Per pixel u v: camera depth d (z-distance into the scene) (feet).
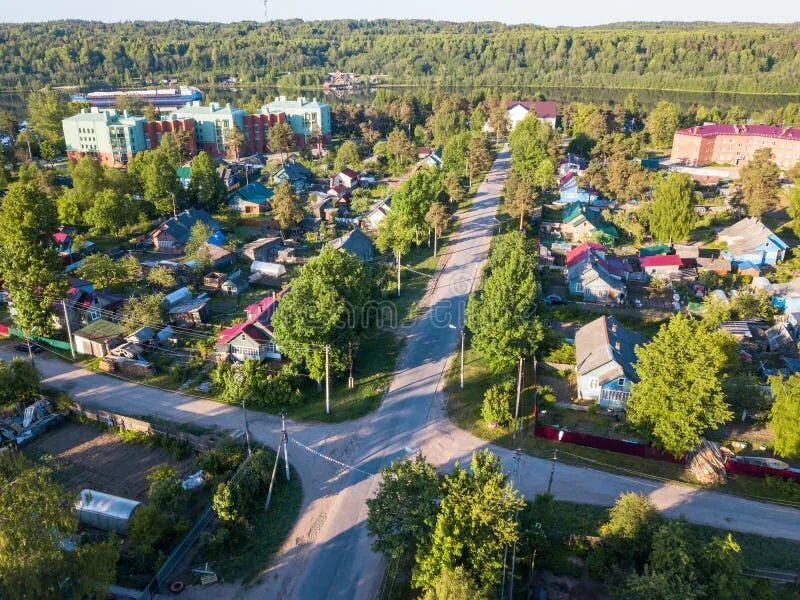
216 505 122.31
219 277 248.93
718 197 372.17
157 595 109.50
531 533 111.75
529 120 475.72
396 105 627.46
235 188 412.98
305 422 161.79
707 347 138.72
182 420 162.50
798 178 355.36
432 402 170.60
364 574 114.62
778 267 265.34
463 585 90.12
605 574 110.32
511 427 158.40
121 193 335.88
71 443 156.25
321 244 299.58
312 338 168.96
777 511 130.72
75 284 229.04
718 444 151.53
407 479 111.24
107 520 123.24
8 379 164.25
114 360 188.44
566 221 320.50
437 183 334.44
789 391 139.74
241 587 111.75
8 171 424.05
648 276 260.01
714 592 97.76
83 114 484.33
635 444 147.02
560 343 196.95
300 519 127.85
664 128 540.52
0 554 84.23
